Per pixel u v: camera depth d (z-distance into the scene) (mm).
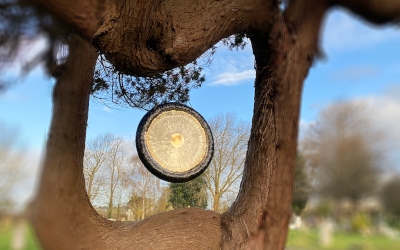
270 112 2277
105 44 1496
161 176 2598
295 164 2277
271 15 2176
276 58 2252
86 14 1427
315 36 2348
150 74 1735
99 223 2104
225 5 1958
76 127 1978
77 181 1982
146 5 1438
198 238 2199
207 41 1891
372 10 2291
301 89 2305
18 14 1717
